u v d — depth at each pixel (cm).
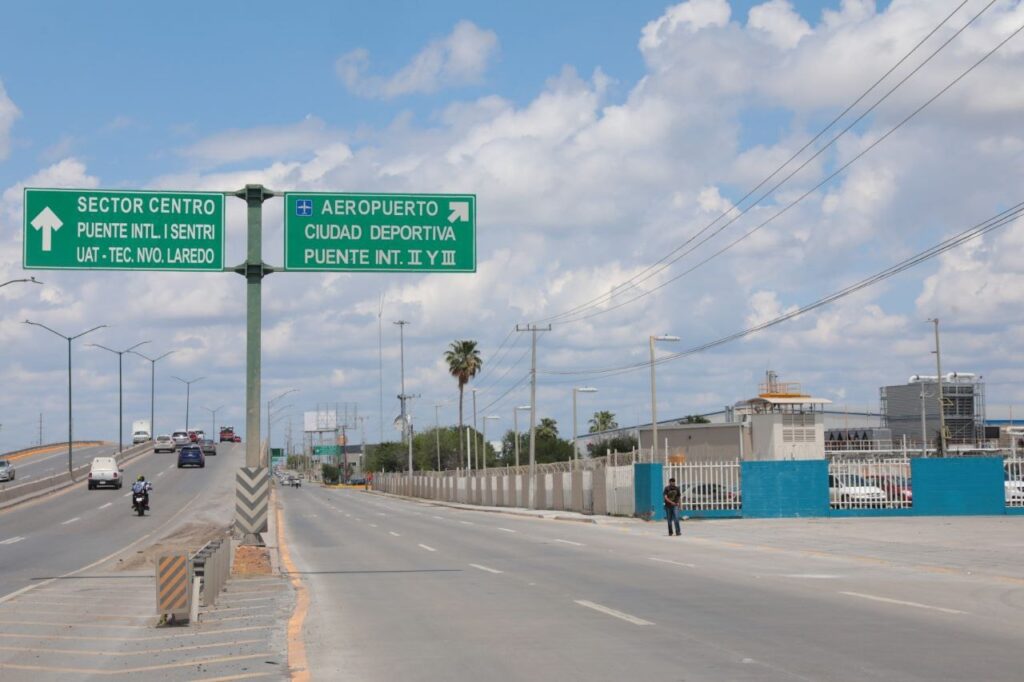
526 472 7069
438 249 2328
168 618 1510
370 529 4300
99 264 2225
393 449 17400
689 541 3083
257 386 2361
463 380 11669
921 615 1409
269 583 2014
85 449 13488
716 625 1348
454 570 2311
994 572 2012
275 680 1060
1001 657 1088
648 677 1013
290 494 11662
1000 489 4112
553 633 1318
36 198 2219
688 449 7306
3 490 5903
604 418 15162
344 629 1405
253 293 2317
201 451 9781
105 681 1112
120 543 3597
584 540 3256
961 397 9231
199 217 2269
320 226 2311
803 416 6744
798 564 2244
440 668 1096
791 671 1023
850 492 4128
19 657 1295
